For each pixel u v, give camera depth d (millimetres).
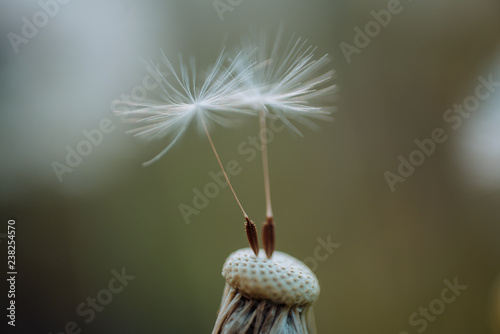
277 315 116
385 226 198
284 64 128
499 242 192
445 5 185
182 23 176
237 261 118
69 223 175
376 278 197
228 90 125
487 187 183
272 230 119
